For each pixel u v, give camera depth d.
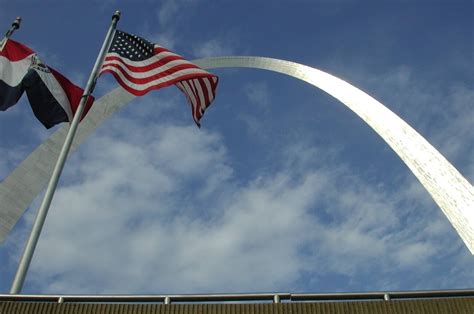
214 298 7.16
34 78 12.04
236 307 7.00
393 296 7.23
